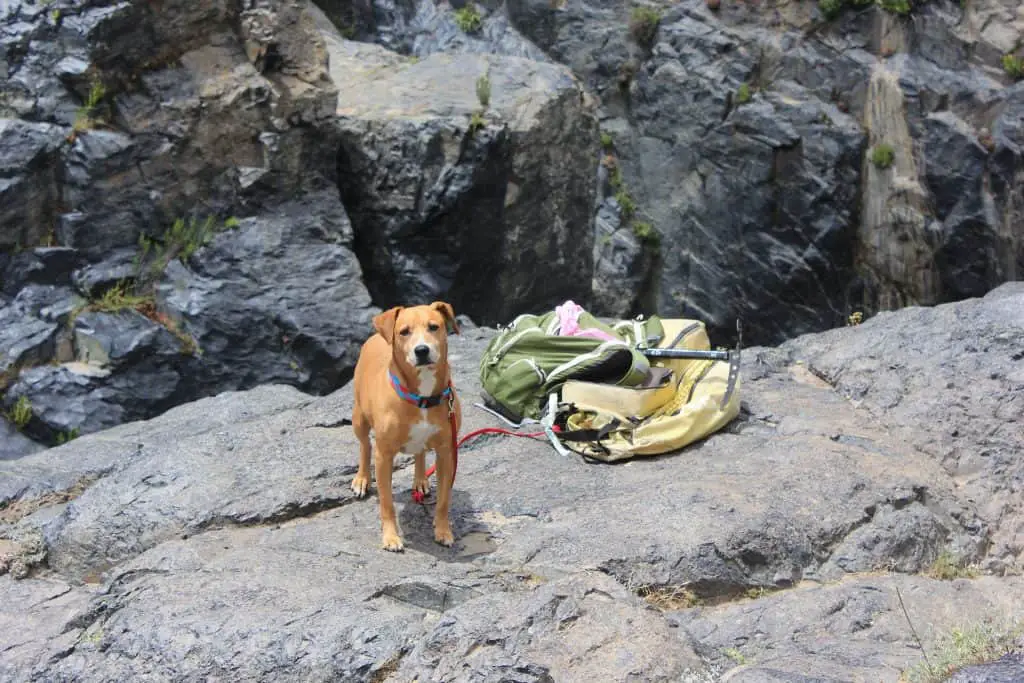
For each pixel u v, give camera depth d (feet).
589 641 12.12
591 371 19.70
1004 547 16.78
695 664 12.01
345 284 41.96
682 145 68.74
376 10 70.59
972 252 60.85
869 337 23.58
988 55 61.72
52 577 16.44
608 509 16.10
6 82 38.40
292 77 43.06
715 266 68.54
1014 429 19.30
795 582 15.10
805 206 64.75
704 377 20.21
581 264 57.52
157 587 14.05
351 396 21.80
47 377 36.60
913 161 62.18
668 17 69.21
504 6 73.51
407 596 13.83
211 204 41.75
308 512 16.62
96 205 38.99
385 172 47.91
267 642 12.61
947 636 12.92
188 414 22.06
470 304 51.37
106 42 38.68
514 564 14.67
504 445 19.12
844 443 19.06
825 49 65.36
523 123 51.60
